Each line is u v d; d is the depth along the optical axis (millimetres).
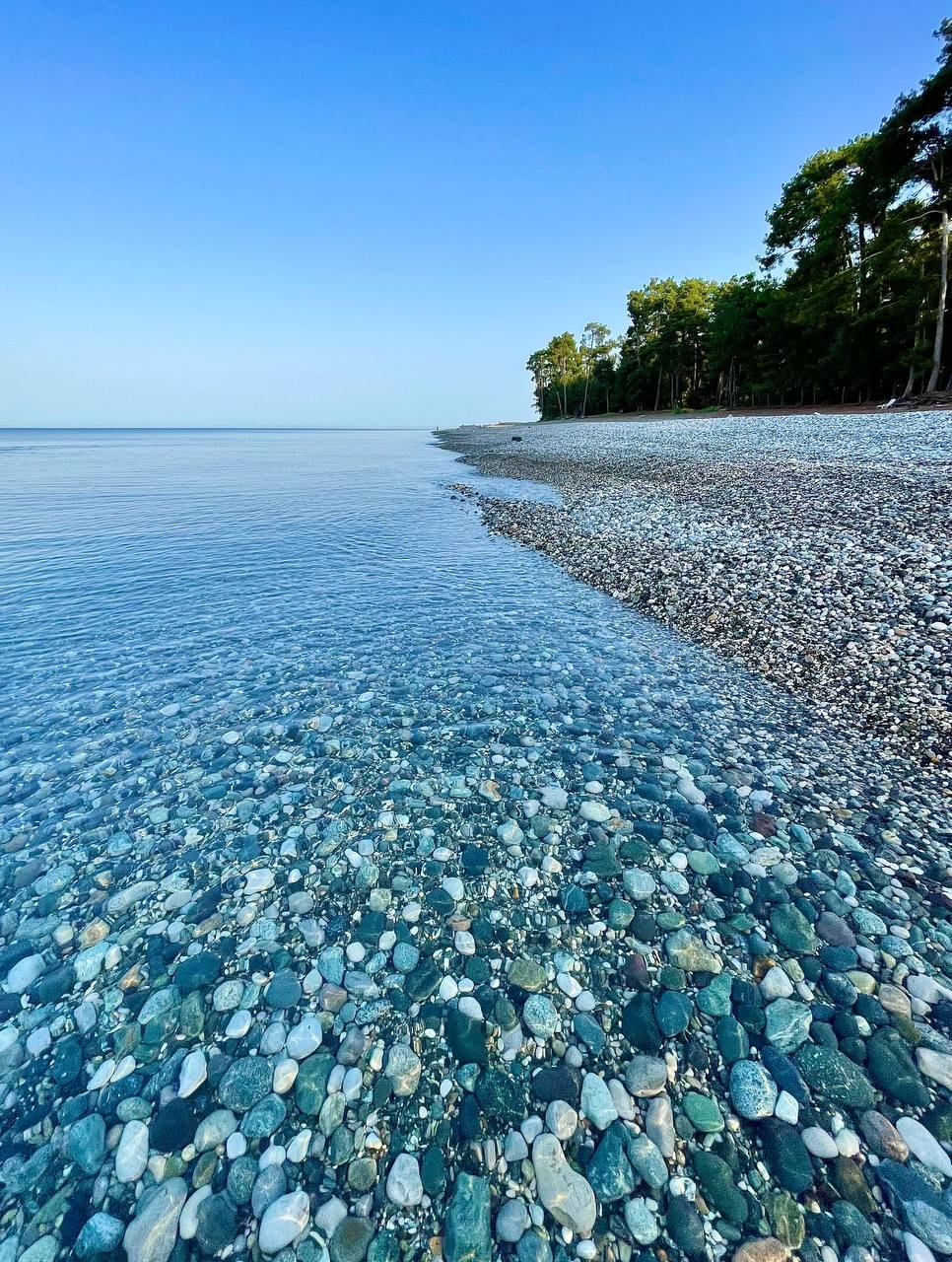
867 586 9031
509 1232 2232
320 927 3791
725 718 6461
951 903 3781
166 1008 3252
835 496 14117
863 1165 2395
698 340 61000
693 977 3311
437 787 5355
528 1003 3186
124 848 4676
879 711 6254
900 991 3178
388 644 9164
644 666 7938
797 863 4191
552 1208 2301
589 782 5320
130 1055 2992
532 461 34562
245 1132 2600
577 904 3889
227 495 27984
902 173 30953
